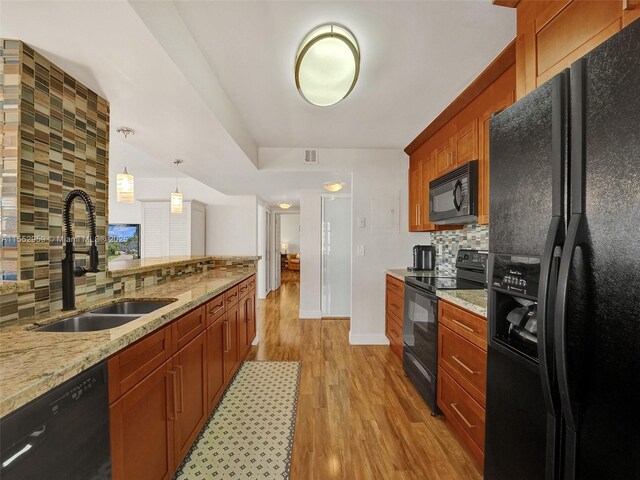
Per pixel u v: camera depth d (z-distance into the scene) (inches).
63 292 55.6
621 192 27.8
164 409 52.8
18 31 46.2
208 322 75.6
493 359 49.1
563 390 31.9
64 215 55.6
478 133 80.1
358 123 108.5
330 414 82.6
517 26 53.0
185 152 107.8
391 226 139.6
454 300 69.9
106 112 69.3
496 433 48.3
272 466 63.4
